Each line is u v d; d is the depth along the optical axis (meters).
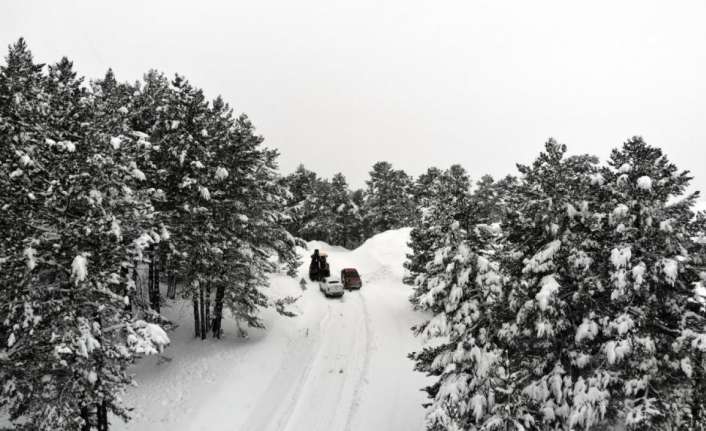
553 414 11.38
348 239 81.88
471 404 12.34
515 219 12.88
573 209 11.51
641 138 11.25
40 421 11.86
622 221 10.80
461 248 13.20
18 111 12.98
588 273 11.57
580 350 11.54
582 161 12.25
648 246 10.74
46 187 12.64
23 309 11.91
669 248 10.35
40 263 12.39
